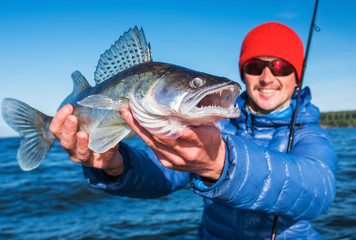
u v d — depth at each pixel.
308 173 0.52
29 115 0.74
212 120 0.43
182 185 0.87
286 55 0.84
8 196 2.18
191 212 1.74
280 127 0.82
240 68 0.95
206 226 0.79
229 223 0.74
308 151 0.66
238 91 0.45
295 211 0.53
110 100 0.54
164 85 0.51
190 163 0.43
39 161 0.74
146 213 1.74
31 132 0.73
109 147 0.58
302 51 0.91
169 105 0.47
